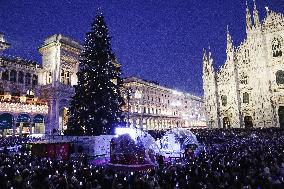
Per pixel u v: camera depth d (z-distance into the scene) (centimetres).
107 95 3753
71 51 6188
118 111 3894
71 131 3691
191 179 1320
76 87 3856
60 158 2784
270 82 6116
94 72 3809
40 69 5819
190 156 2773
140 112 8775
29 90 5641
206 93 6719
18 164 1750
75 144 3091
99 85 3744
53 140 3053
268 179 1282
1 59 5122
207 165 1775
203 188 1216
